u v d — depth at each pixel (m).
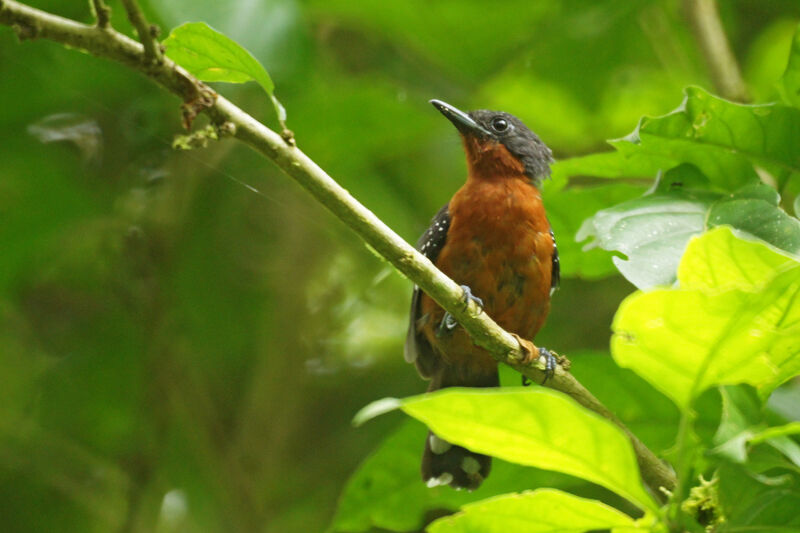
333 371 13.92
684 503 5.33
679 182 7.04
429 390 9.80
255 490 12.83
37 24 5.51
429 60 13.55
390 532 12.10
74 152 12.85
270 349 13.48
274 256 13.67
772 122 6.83
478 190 9.34
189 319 13.49
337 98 11.60
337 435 13.55
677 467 4.64
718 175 7.10
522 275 9.20
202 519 12.87
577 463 4.55
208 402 12.92
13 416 13.16
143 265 13.02
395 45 13.81
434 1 12.18
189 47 6.13
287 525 12.88
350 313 14.10
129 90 11.78
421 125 12.03
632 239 6.35
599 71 13.13
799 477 5.35
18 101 11.90
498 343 6.89
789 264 4.19
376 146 12.15
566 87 13.29
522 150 9.84
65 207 12.42
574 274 8.73
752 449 5.23
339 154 12.09
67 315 13.47
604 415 6.67
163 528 12.90
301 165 5.90
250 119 5.87
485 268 9.17
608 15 11.81
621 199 8.18
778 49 13.20
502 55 12.84
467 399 4.18
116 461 13.20
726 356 4.54
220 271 13.53
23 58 11.33
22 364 13.36
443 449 8.28
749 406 5.07
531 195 9.41
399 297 14.16
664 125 6.89
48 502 12.97
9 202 12.23
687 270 4.57
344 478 13.12
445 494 8.33
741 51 14.01
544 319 9.60
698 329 4.40
